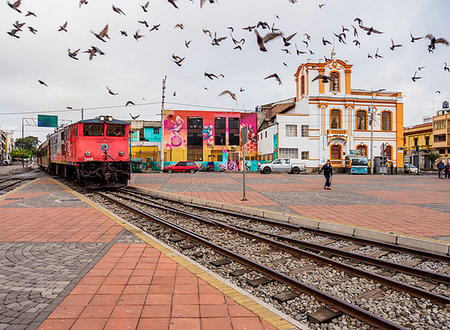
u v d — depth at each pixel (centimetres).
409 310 361
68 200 1138
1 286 374
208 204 1153
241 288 413
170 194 1367
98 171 1530
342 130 3844
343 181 2180
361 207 1048
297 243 630
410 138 5884
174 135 4025
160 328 282
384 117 3972
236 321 299
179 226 771
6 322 287
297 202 1158
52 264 457
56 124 3950
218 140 4169
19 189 1507
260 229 771
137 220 837
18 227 702
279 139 3738
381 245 609
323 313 345
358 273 460
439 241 598
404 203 1148
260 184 1877
